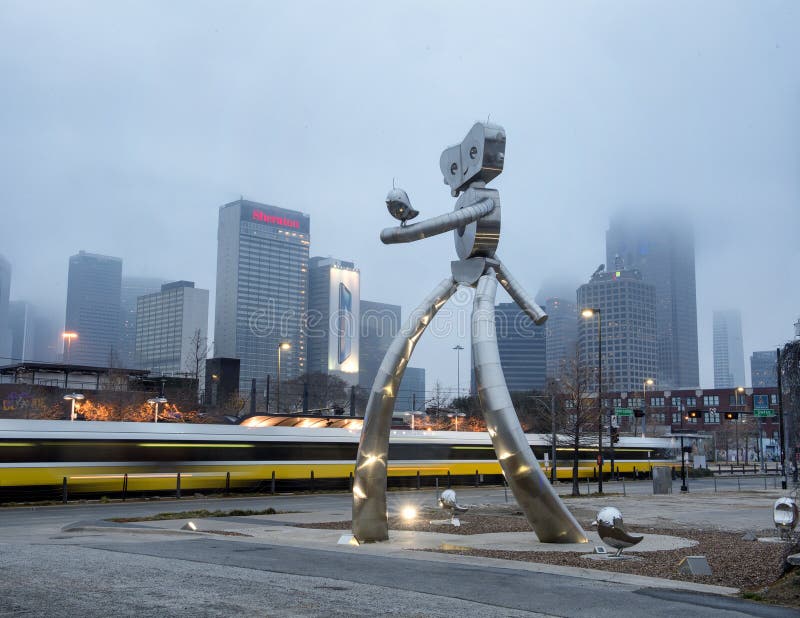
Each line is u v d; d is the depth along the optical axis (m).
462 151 19.39
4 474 34.25
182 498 38.09
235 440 41.84
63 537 19.11
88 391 67.75
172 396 71.25
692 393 136.75
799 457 16.22
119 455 37.72
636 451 66.75
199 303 192.50
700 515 28.41
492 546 17.23
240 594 10.60
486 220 18.48
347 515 26.89
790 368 14.83
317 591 10.91
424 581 11.89
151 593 10.61
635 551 16.38
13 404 64.56
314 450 45.03
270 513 27.50
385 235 17.86
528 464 17.30
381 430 18.31
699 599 10.67
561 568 13.45
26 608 9.55
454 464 51.50
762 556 15.09
